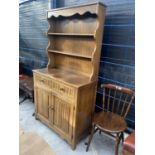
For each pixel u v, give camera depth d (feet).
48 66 7.50
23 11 10.34
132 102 5.75
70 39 6.87
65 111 5.77
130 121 6.16
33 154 3.06
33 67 10.73
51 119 6.59
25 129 6.84
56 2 7.84
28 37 10.55
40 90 6.79
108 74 6.49
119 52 5.98
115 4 5.72
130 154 4.12
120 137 5.23
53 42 7.47
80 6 5.37
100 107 7.00
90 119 6.29
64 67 7.40
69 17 6.57
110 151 5.82
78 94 5.16
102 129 5.00
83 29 6.31
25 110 8.48
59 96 5.85
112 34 6.03
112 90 6.47
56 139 6.31
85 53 6.40
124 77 6.04
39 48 9.82
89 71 6.36
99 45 5.53
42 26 9.11
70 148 5.88
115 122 5.31
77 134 5.81
